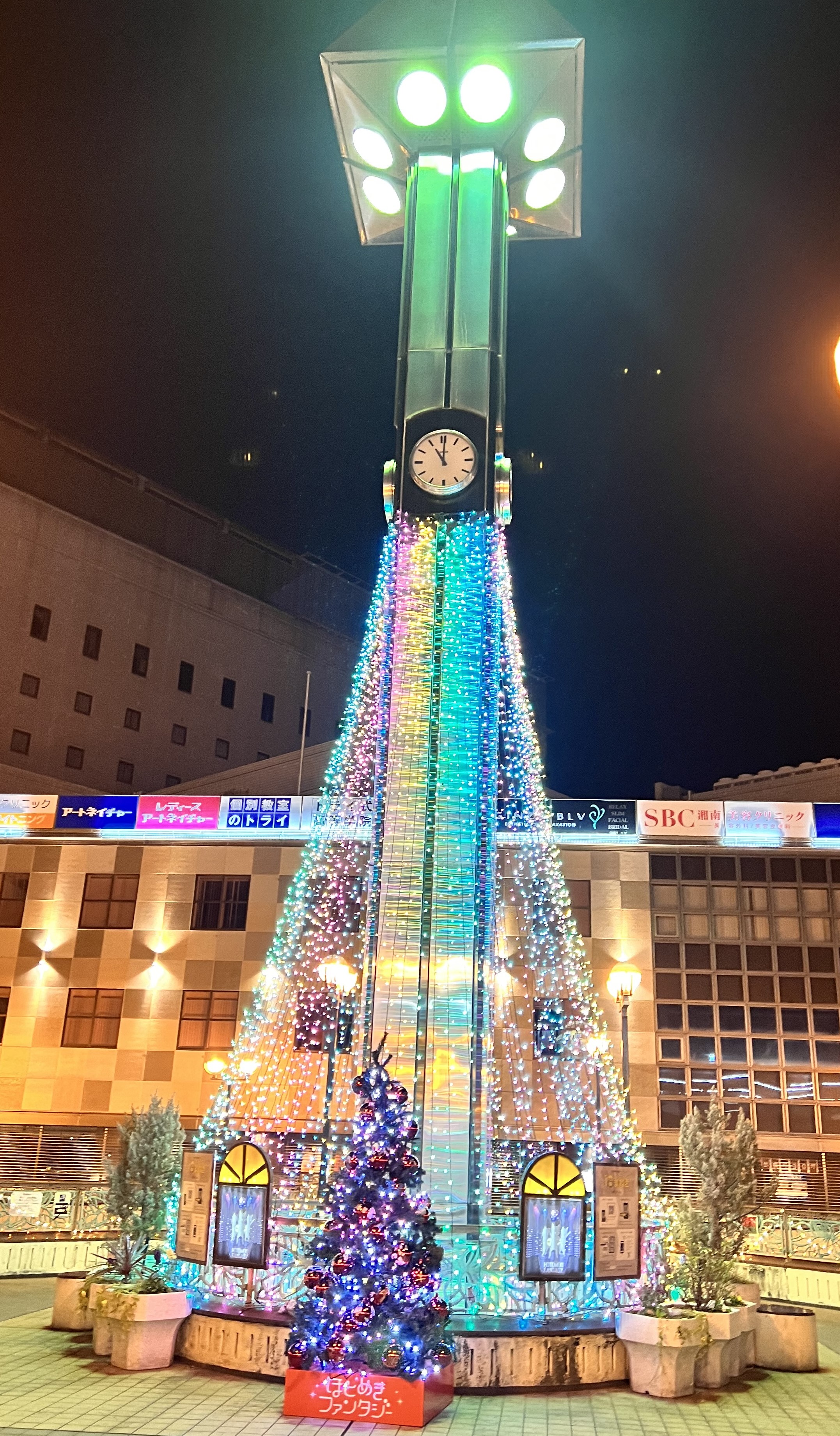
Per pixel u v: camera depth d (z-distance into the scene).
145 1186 11.46
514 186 16.52
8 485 47.03
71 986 31.08
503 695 22.75
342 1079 27.61
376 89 15.34
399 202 16.95
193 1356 9.99
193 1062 29.73
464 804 13.40
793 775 37.03
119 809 32.25
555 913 28.91
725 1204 10.88
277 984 29.31
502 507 14.66
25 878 32.31
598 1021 28.22
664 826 29.73
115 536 50.72
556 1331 9.75
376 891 13.23
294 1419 8.20
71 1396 8.77
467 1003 12.59
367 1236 8.62
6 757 45.09
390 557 14.73
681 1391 9.62
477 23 14.89
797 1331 11.31
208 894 31.31
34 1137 29.53
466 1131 12.07
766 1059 28.09
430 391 14.94
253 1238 10.27
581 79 14.83
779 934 29.12
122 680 49.88
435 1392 8.55
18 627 46.47
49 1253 17.38
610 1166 10.50
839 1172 26.89
